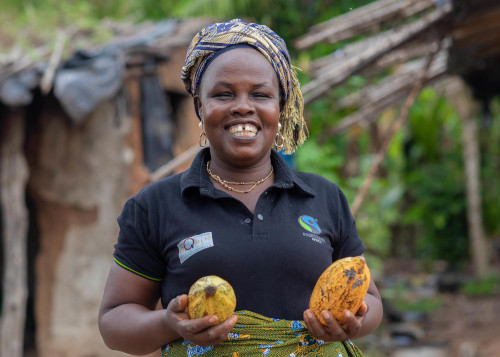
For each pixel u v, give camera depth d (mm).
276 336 1882
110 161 6715
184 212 1963
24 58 6223
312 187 2107
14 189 6430
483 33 6074
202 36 2027
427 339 9305
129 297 2012
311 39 6285
